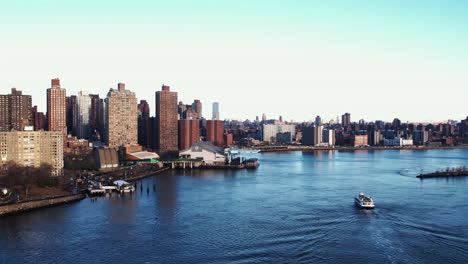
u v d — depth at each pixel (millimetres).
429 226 180125
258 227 182000
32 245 160500
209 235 171500
